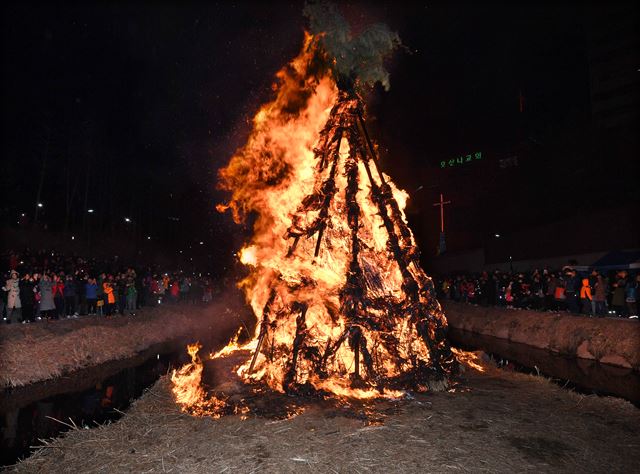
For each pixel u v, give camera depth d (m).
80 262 21.89
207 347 14.92
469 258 36.88
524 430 5.11
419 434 4.96
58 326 13.23
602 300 15.48
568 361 12.99
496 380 7.16
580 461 4.42
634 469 4.28
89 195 48.41
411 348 6.84
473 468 4.25
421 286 7.40
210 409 5.87
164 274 24.59
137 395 9.26
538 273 19.12
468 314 21.59
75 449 4.93
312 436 4.93
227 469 4.27
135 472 4.30
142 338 15.13
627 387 9.86
